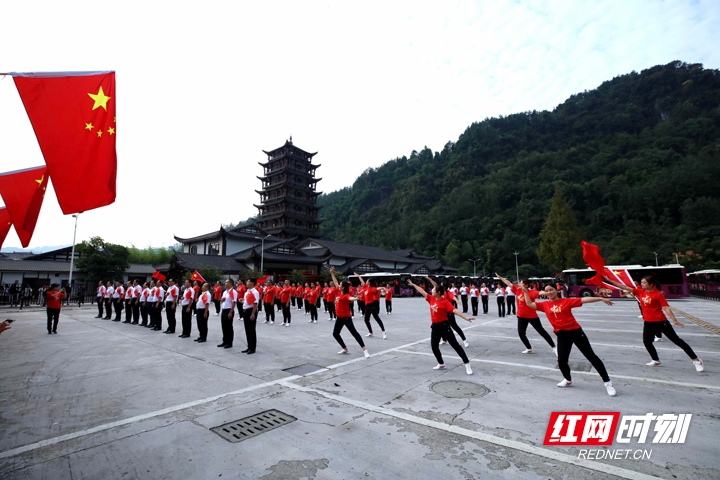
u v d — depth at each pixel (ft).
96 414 14.57
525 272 262.06
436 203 396.98
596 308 68.64
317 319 51.62
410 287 131.75
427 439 11.91
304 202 195.52
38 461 10.71
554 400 15.44
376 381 18.92
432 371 20.90
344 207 495.82
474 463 10.29
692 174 270.05
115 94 14.79
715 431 12.15
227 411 14.75
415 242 330.75
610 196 296.10
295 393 17.01
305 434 12.44
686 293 87.20
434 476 9.59
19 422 13.78
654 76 447.01
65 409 15.19
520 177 370.53
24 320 51.93
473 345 29.55
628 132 402.72
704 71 417.28
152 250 171.73
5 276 104.94
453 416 13.87
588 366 21.49
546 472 9.77
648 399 15.34
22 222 17.33
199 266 111.14
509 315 57.11
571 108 484.74
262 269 118.93
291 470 10.03
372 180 528.22
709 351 25.45
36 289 106.32
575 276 99.91
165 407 15.30
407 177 485.97
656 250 225.15
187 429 12.98
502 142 449.89
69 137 13.70
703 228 232.12
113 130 14.64
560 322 17.03
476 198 359.25
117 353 27.12
